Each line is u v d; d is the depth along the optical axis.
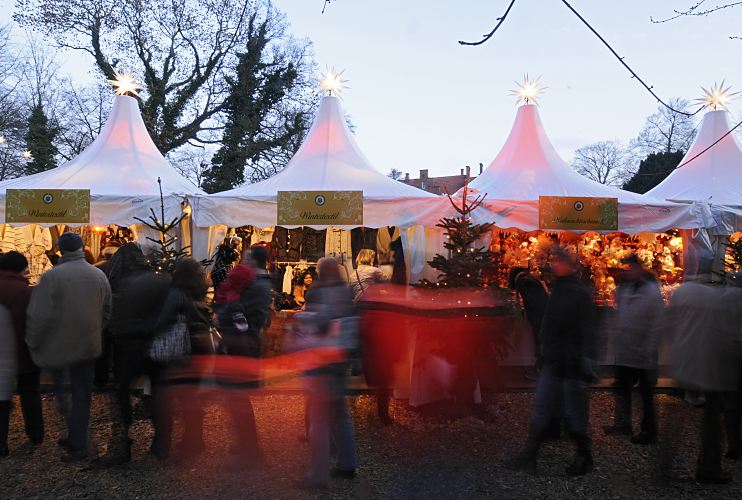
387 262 8.05
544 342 4.43
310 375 4.16
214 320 4.96
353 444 4.29
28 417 4.86
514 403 6.38
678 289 4.34
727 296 4.18
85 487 4.07
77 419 4.54
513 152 10.14
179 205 8.08
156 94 22.23
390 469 4.46
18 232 9.59
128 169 9.55
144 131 10.85
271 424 5.46
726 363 4.13
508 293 6.56
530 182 9.14
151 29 21.81
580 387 4.38
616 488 4.13
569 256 4.39
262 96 24.50
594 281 8.97
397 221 8.04
